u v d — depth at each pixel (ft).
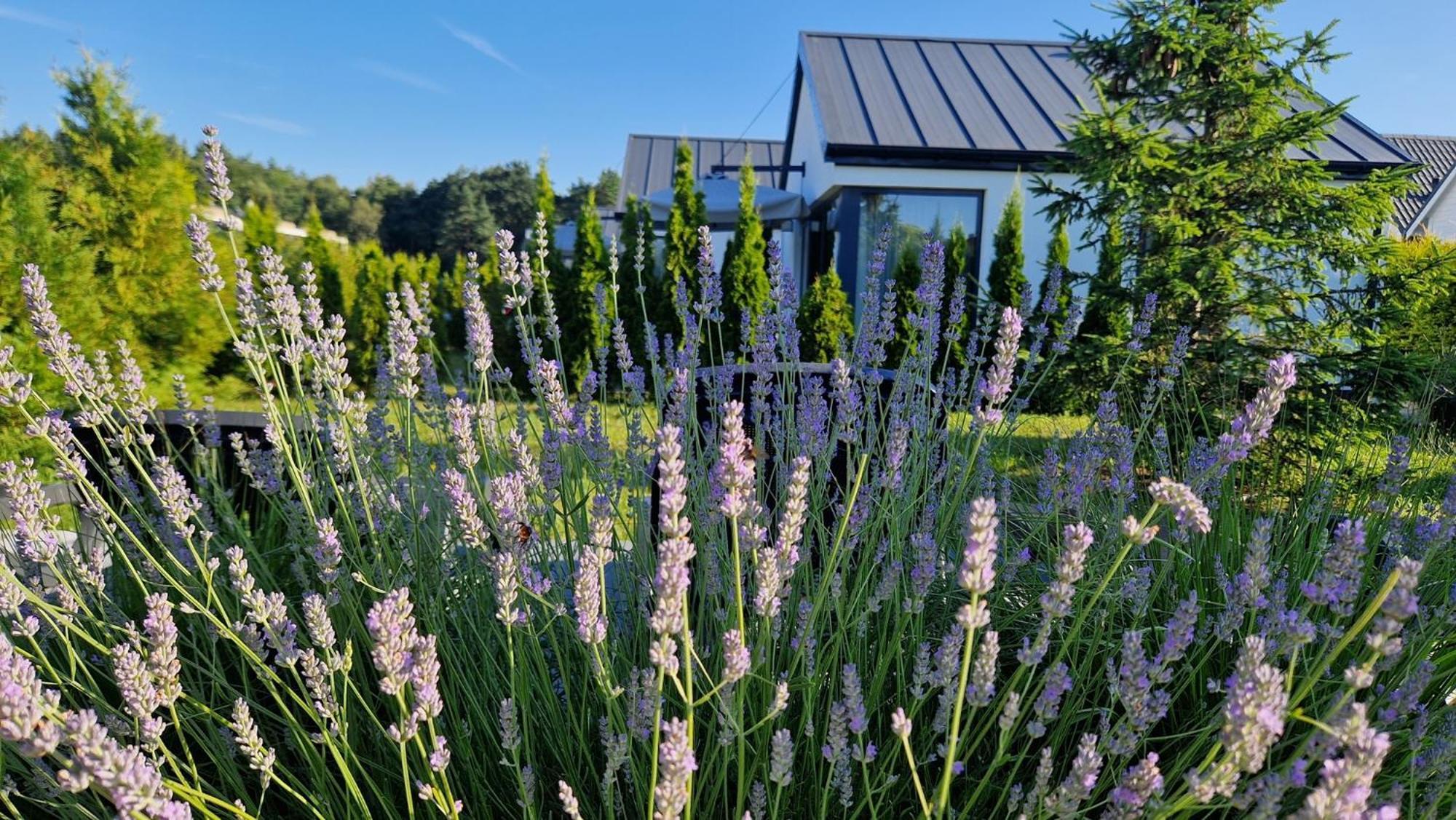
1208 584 7.61
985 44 49.03
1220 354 16.16
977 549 3.30
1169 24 18.42
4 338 16.07
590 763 5.41
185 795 4.01
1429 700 6.23
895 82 42.83
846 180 36.11
